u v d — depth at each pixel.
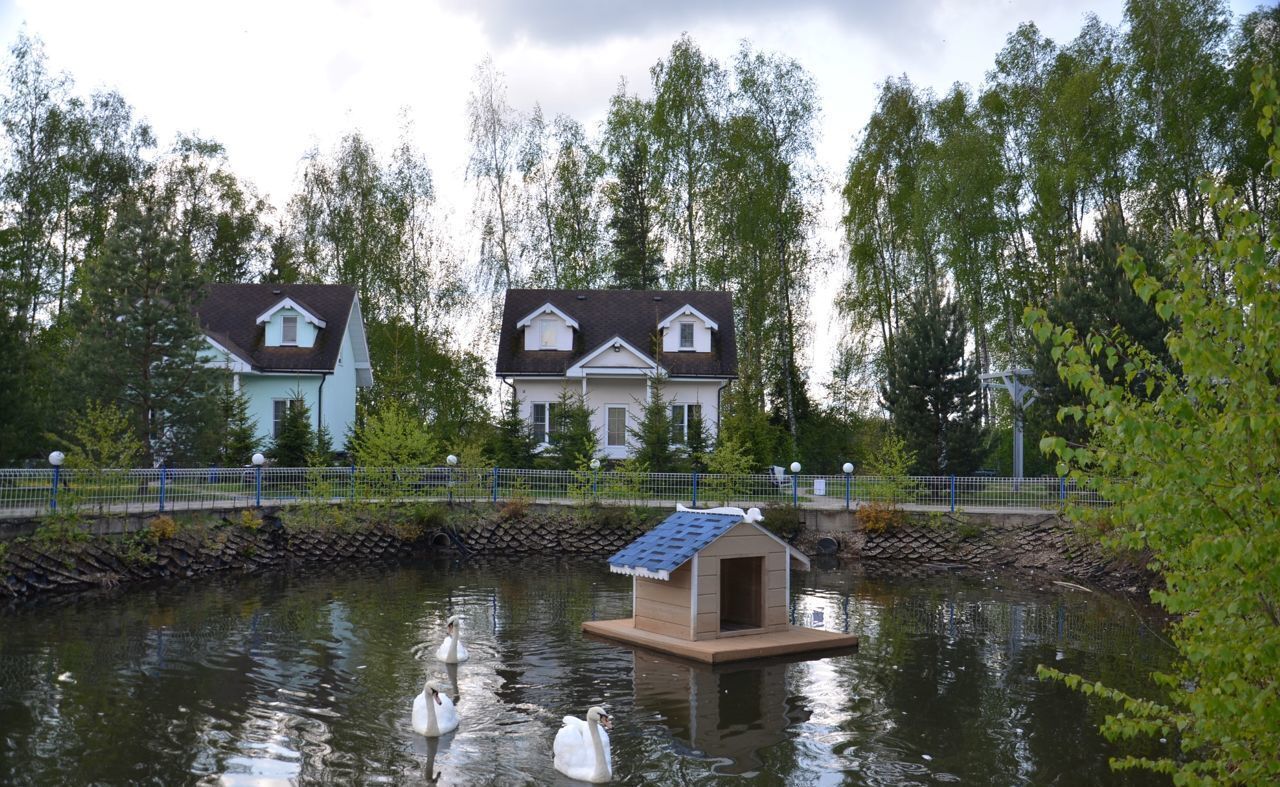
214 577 22.44
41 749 10.33
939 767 10.27
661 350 38.22
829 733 11.37
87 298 28.73
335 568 24.39
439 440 34.94
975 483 28.17
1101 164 37.09
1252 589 5.84
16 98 40.06
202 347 27.89
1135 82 36.50
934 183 38.25
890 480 28.06
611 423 38.41
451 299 48.50
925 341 31.31
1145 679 13.90
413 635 16.33
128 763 9.98
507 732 11.28
